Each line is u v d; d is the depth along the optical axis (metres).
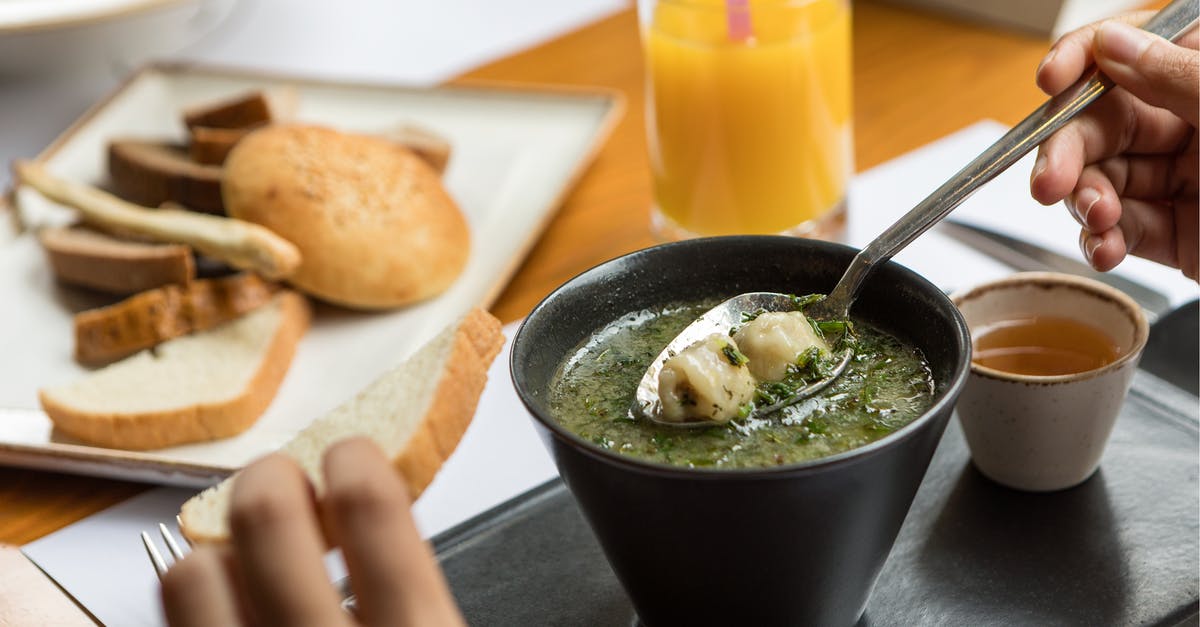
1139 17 0.61
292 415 0.67
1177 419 0.62
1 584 0.59
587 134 0.82
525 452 0.64
